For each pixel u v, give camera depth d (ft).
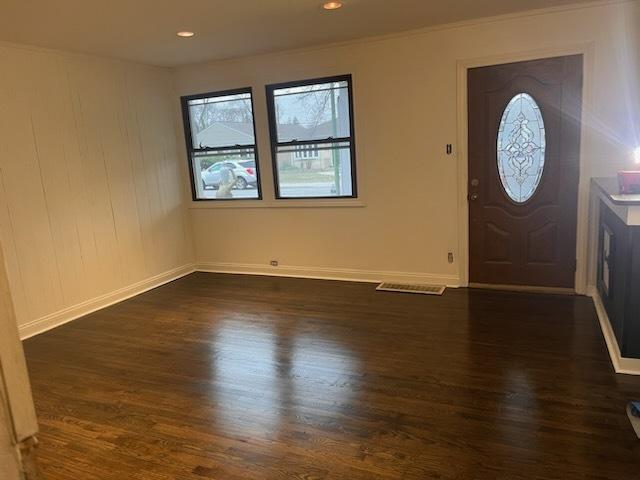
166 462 7.70
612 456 7.23
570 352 10.65
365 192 16.40
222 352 11.81
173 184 18.78
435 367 10.36
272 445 7.98
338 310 14.26
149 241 17.75
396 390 9.51
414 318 13.23
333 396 9.43
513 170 14.46
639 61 12.64
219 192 18.97
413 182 15.69
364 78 15.58
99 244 15.79
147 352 12.07
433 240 15.81
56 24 11.71
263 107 17.21
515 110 14.10
